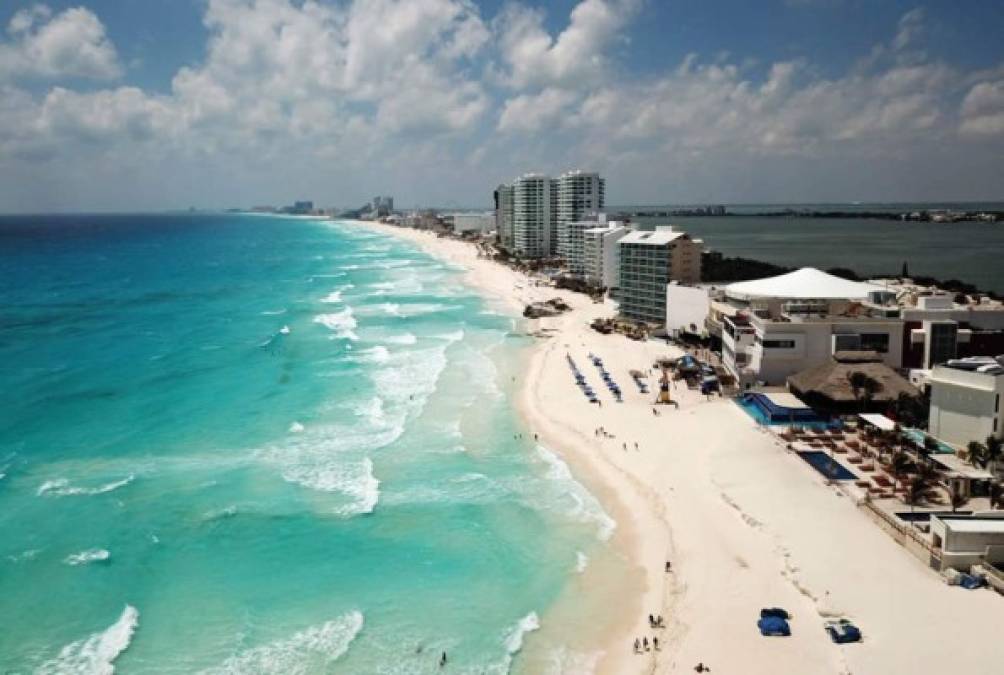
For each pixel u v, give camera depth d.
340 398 93.50
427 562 55.12
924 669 40.03
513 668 43.62
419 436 79.88
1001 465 60.47
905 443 67.69
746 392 88.12
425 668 43.59
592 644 45.69
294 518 61.28
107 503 63.53
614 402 89.88
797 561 51.38
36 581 51.97
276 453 74.81
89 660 43.81
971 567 48.34
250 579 52.72
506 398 94.25
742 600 48.06
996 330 94.38
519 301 176.62
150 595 50.56
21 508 62.44
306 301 178.75
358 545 57.34
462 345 125.75
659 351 114.81
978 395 65.88
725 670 41.47
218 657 44.28
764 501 60.50
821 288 107.00
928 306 97.06
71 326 142.00
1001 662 40.22
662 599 49.94
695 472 67.75
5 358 114.44
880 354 90.00
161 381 101.06
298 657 44.38
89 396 93.94
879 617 44.66
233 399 92.88
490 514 62.25
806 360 90.31
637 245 137.38
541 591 51.47
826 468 65.69
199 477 68.88
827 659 41.62
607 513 62.53
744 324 96.50
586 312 154.12
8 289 194.88
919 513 56.25
